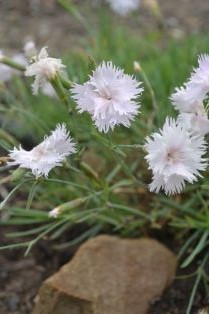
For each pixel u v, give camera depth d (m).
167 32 0.53
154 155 0.25
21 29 0.56
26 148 0.40
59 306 0.30
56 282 0.30
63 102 0.28
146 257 0.31
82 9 0.57
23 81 0.43
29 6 0.59
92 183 0.32
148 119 0.35
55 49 0.53
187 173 0.25
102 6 0.55
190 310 0.30
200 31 0.53
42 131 0.37
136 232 0.34
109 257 0.31
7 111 0.39
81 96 0.26
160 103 0.36
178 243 0.33
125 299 0.30
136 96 0.25
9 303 0.33
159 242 0.33
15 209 0.34
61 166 0.27
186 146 0.25
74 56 0.44
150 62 0.42
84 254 0.31
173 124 0.25
